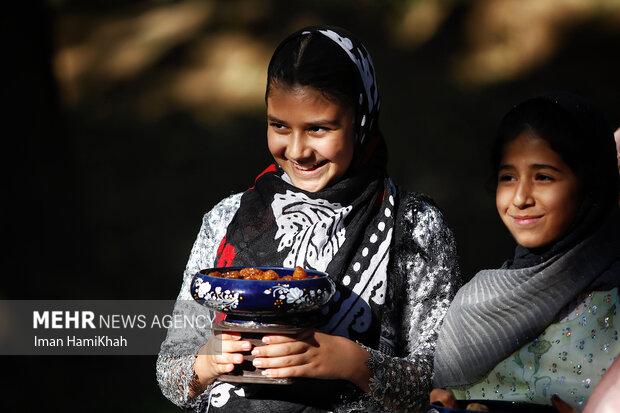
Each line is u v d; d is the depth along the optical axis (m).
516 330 2.36
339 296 2.77
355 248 2.83
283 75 2.71
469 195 11.36
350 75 2.74
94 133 13.89
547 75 13.56
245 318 2.53
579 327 2.30
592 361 2.26
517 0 15.07
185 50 15.80
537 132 2.31
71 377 7.59
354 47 2.81
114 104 14.66
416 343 2.84
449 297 2.87
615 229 2.36
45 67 8.23
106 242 11.16
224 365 2.54
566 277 2.31
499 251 10.24
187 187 12.46
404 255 2.85
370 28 15.55
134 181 12.68
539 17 14.66
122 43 16.34
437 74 14.20
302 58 2.71
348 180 2.82
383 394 2.64
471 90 13.68
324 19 15.94
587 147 2.31
